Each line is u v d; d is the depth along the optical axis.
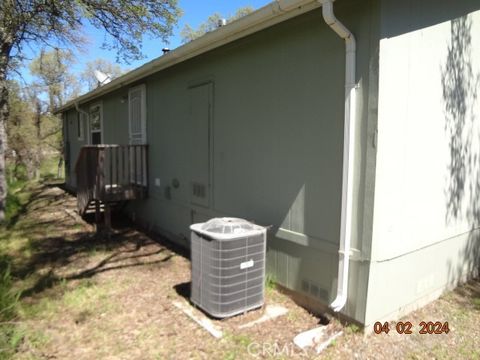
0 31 6.27
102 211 7.91
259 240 3.33
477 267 4.27
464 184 3.79
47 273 4.45
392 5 2.75
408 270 3.23
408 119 3.00
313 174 3.31
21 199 10.50
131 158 7.16
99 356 2.72
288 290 3.67
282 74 3.58
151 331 3.07
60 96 19.38
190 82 5.17
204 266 3.30
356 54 2.85
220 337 2.96
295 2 2.84
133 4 5.92
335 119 3.08
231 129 4.37
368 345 2.84
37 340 2.89
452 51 3.41
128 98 7.39
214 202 4.79
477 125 3.88
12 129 15.40
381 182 2.83
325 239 3.22
